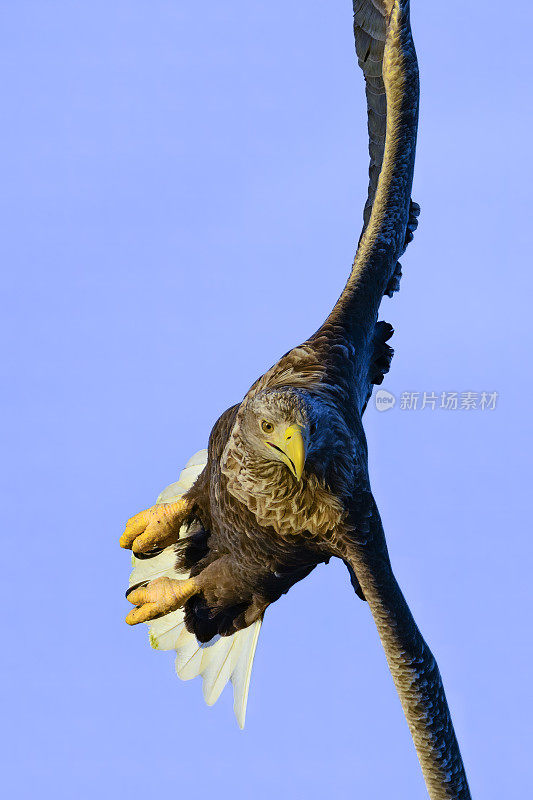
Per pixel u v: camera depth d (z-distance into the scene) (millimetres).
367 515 24062
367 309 25359
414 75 27391
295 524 24109
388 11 27672
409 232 27281
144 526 27188
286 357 24375
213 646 27578
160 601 26719
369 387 26641
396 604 24391
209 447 25641
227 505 24656
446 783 24984
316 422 22531
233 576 26125
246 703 27344
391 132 27156
